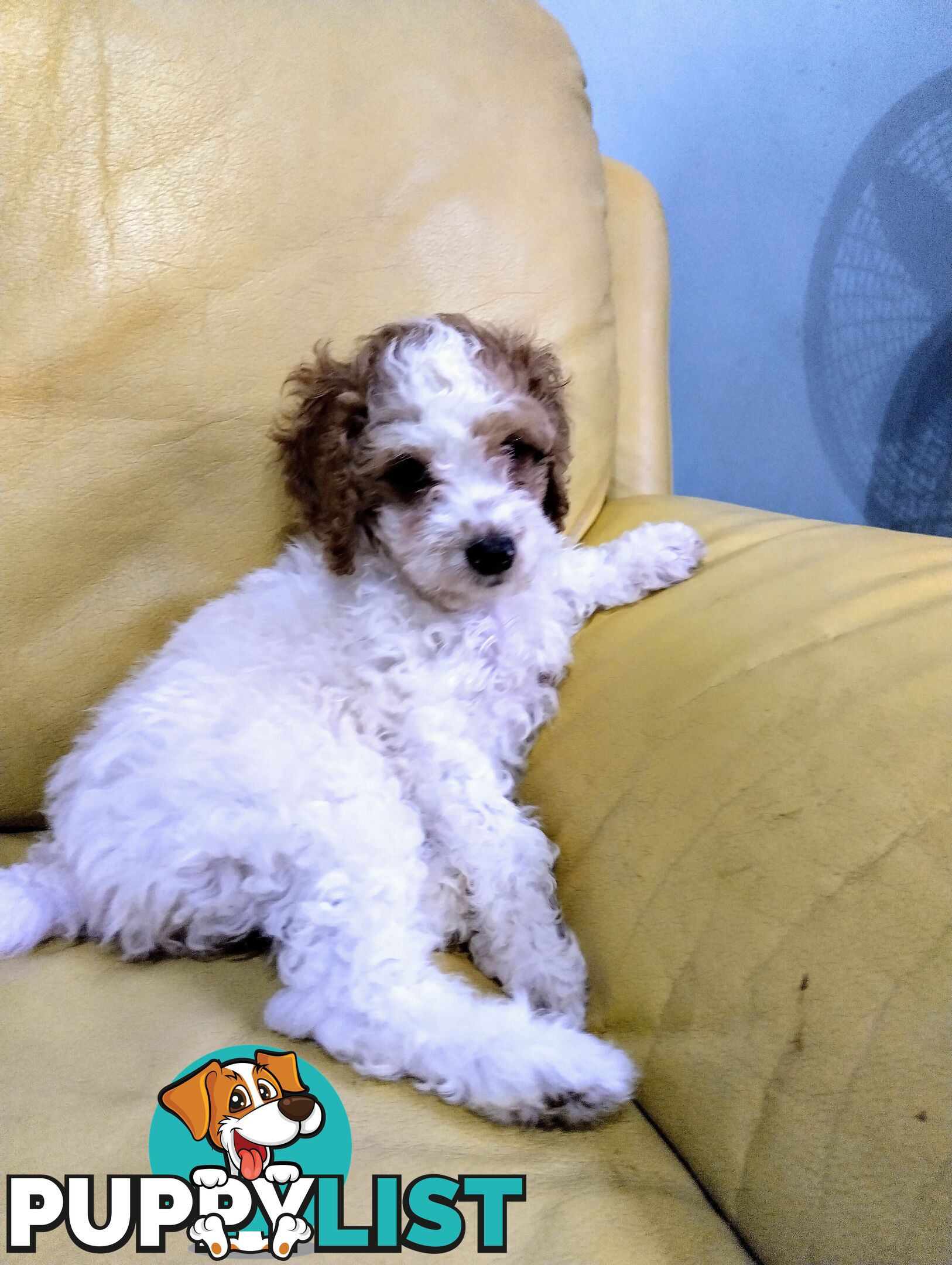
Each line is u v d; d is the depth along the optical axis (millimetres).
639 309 1417
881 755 667
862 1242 518
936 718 664
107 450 1057
